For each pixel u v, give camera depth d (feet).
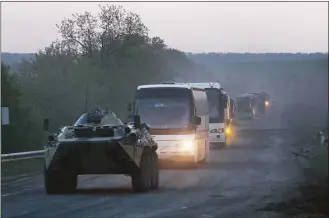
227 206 127.34
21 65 473.26
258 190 156.35
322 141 323.16
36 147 438.40
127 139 151.74
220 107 338.34
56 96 460.14
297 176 192.75
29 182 188.85
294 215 115.85
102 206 129.70
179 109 231.71
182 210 122.11
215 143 338.95
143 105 233.35
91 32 483.51
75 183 162.09
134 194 151.74
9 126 426.51
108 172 153.89
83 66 469.16
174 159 230.89
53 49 479.41
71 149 150.00
